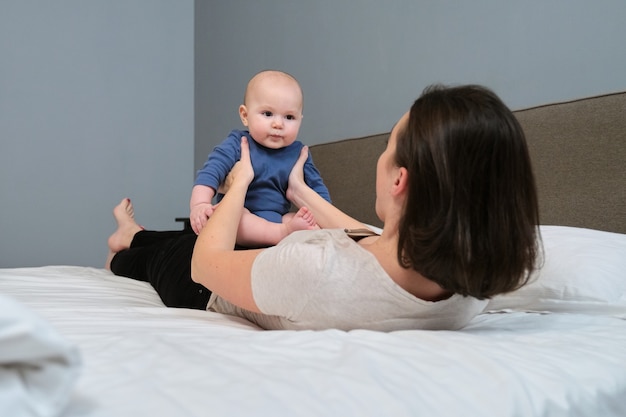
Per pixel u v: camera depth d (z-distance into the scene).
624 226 1.70
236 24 3.55
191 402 0.58
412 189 0.83
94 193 3.60
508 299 1.33
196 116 3.95
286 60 3.19
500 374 0.73
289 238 1.01
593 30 1.90
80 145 3.56
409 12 2.50
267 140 1.53
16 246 3.38
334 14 2.87
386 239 0.93
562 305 1.27
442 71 2.38
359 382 0.67
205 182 1.47
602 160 1.76
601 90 1.89
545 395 0.73
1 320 0.46
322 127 2.97
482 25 2.24
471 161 0.80
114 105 3.68
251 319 1.14
